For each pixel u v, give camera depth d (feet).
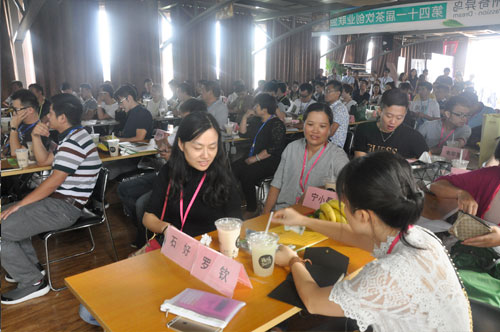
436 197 6.46
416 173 7.80
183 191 5.78
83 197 7.96
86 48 26.37
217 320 3.32
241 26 34.40
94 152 8.11
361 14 28.22
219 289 3.87
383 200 2.79
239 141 14.93
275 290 3.87
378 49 46.50
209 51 32.78
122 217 11.94
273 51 37.55
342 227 5.04
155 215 5.90
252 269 4.35
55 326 6.74
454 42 55.11
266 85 19.04
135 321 3.39
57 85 25.52
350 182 2.96
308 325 6.56
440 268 2.94
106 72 28.02
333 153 7.12
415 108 17.34
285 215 5.24
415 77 36.94
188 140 5.24
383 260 2.95
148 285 4.00
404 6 26.00
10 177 10.41
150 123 13.19
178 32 28.55
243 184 12.00
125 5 27.45
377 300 2.85
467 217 4.96
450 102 10.27
